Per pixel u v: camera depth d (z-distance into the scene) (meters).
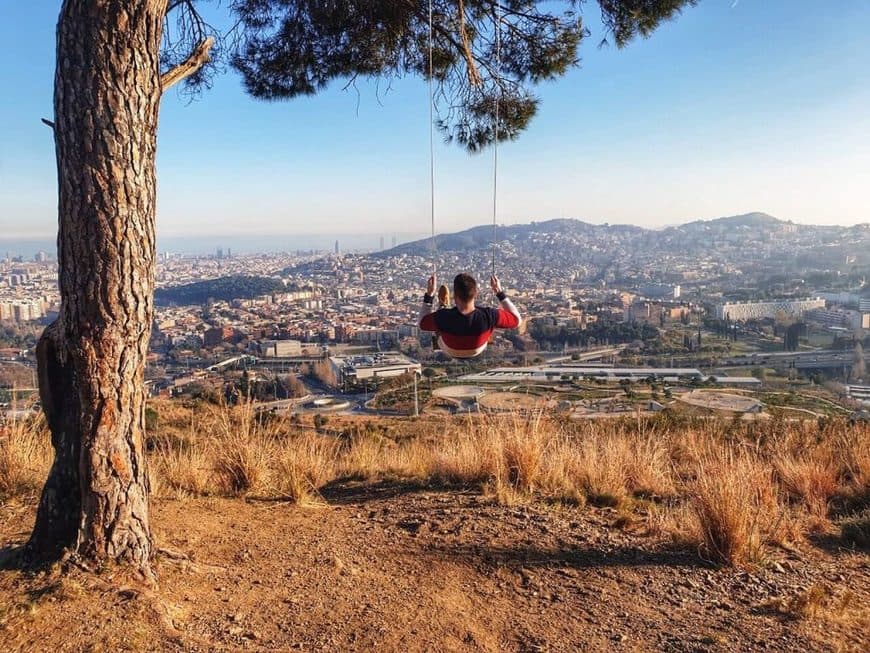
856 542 3.81
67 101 2.58
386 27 5.47
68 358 2.68
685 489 4.91
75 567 2.61
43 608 2.33
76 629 2.23
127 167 2.64
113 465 2.71
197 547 3.36
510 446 5.21
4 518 3.59
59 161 2.62
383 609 2.72
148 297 2.78
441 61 5.99
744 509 3.52
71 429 2.71
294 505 4.42
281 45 5.60
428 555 3.43
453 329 3.30
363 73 5.95
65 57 2.57
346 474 5.67
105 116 2.58
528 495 4.60
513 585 3.06
